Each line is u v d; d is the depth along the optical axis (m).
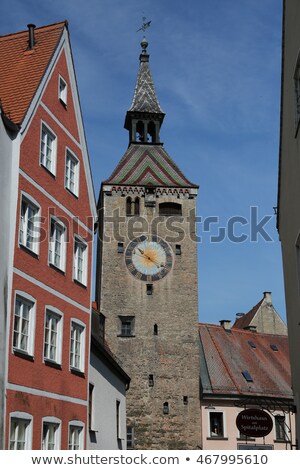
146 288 60.16
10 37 30.70
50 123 28.06
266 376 65.56
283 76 21.55
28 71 28.20
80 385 28.86
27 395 24.02
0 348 22.47
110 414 35.28
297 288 21.00
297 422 22.17
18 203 24.53
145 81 70.00
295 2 19.53
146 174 63.84
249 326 77.00
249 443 58.31
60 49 29.69
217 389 60.12
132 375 57.50
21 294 24.20
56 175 28.30
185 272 60.84
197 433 56.47
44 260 26.36
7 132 24.62
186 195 63.03
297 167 20.05
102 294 59.75
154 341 58.59
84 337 29.59
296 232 20.69
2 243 23.31
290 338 22.75
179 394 57.28
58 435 26.34
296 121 19.91
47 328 26.44
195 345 58.78
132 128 67.62
